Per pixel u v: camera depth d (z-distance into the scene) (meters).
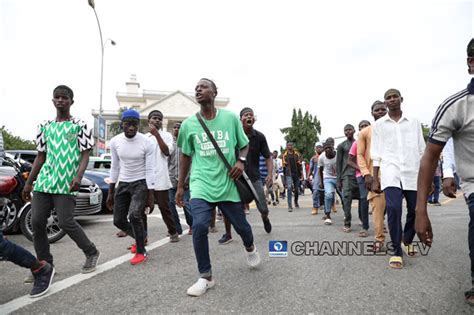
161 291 2.87
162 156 4.89
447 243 4.50
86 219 7.43
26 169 5.55
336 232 5.55
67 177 3.25
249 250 3.40
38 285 2.81
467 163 2.29
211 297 2.71
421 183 2.21
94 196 6.08
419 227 2.15
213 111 3.16
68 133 3.29
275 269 3.45
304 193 16.80
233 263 3.71
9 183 5.14
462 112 2.17
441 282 2.98
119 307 2.54
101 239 5.20
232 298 2.69
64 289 2.94
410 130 3.71
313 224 6.49
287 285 2.97
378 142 3.89
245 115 4.89
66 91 3.38
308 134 45.84
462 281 3.00
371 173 4.34
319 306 2.51
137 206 3.91
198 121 3.12
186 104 52.19
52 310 2.51
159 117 4.96
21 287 3.05
